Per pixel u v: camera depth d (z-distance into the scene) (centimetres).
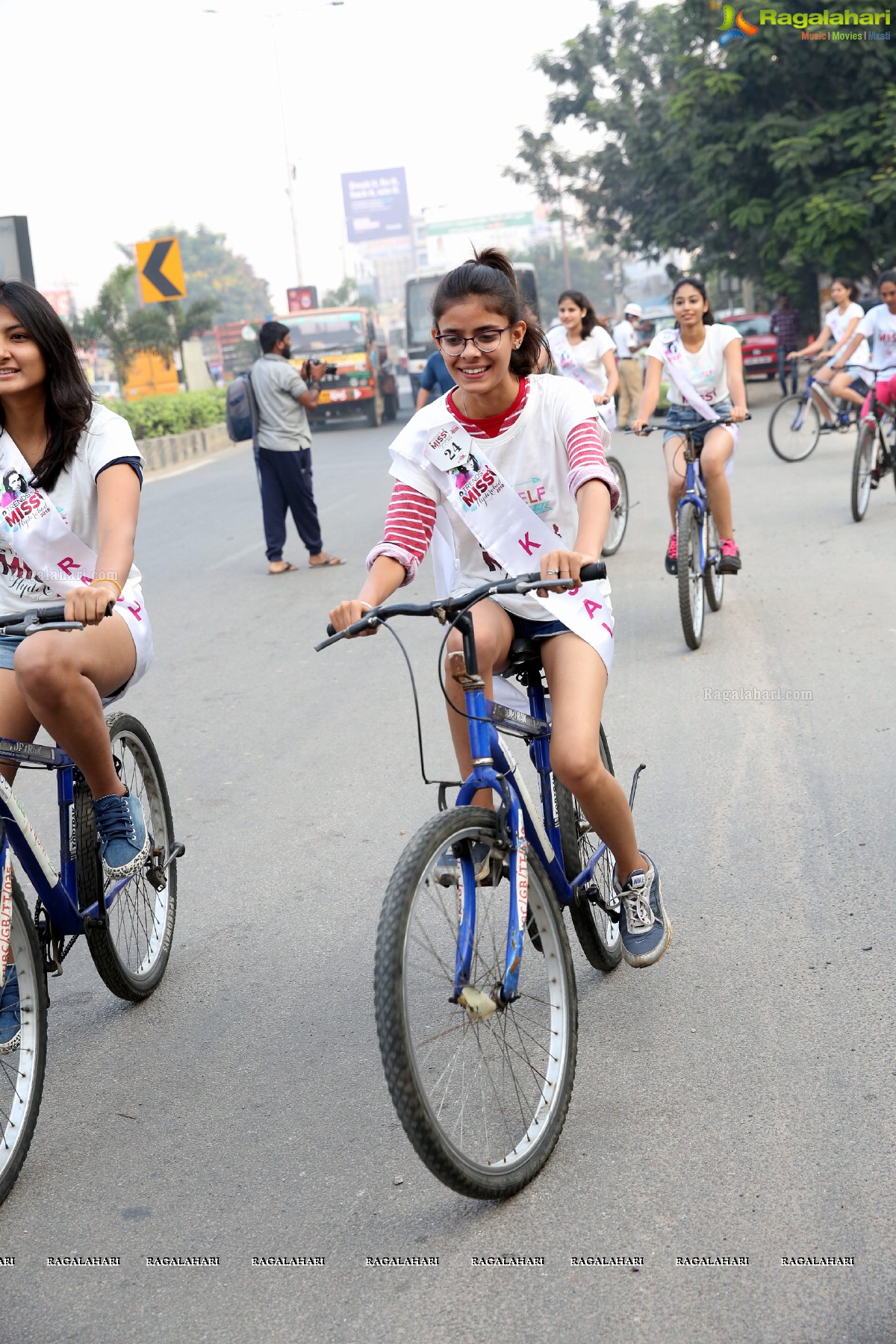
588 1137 278
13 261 1254
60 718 303
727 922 370
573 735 284
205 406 2611
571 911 326
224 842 469
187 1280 247
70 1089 320
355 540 1131
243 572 1023
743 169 2103
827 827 425
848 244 1962
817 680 582
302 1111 301
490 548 292
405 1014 239
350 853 448
